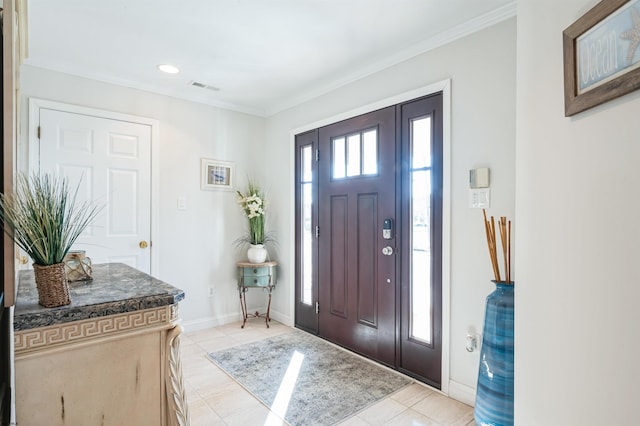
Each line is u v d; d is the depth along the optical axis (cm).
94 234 281
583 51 92
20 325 95
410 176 242
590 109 89
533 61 124
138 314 116
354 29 217
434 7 193
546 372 111
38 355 98
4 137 91
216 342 306
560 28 106
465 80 210
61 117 268
